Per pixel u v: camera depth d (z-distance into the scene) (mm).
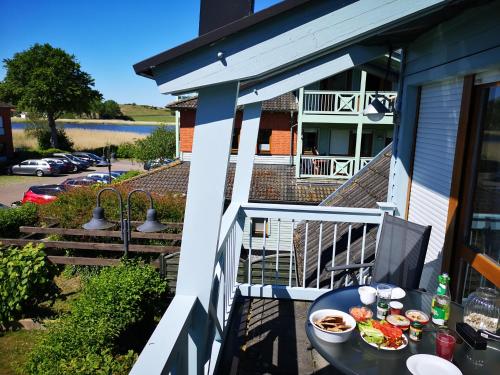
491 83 2172
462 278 2486
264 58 1280
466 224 2447
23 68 35375
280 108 14148
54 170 26047
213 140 1389
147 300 5984
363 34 1274
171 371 1216
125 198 9078
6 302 6344
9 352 5730
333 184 12969
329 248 4047
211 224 1439
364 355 1462
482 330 1578
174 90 1344
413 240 2371
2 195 19484
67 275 8438
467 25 2256
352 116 13094
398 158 3477
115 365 3877
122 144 37875
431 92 3016
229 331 2639
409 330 1645
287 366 2258
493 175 2223
